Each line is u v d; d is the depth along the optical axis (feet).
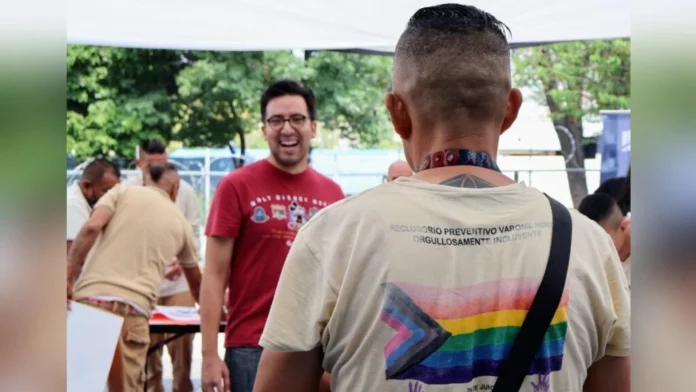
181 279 16.14
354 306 3.80
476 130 4.09
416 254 3.75
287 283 4.01
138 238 12.42
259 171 9.88
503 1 11.91
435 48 4.10
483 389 3.67
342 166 37.78
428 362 3.65
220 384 9.73
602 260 4.00
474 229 3.81
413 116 4.21
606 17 12.66
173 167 16.15
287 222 9.70
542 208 3.97
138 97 41.37
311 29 13.17
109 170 14.61
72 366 9.81
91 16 12.01
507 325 3.70
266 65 41.32
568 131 41.01
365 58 42.63
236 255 9.73
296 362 3.98
